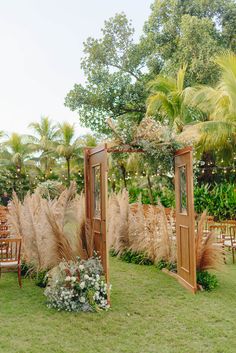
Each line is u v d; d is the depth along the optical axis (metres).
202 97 13.18
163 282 6.07
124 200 8.28
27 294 5.36
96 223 5.57
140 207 8.01
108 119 6.09
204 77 16.11
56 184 12.78
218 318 4.35
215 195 13.84
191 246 5.61
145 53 19.98
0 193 21.84
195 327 4.07
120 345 3.62
